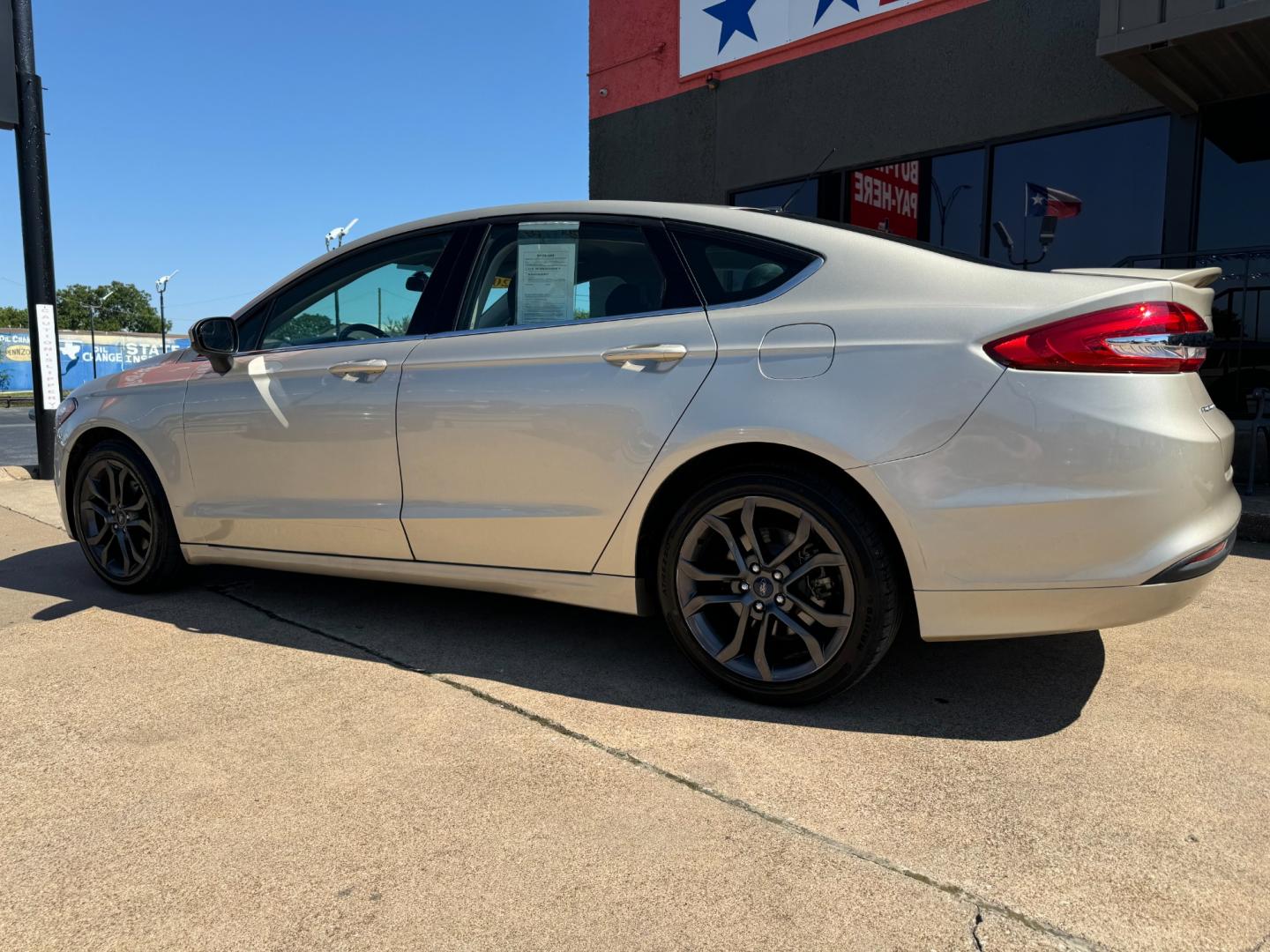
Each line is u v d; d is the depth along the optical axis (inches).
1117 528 85.0
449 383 116.2
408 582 124.3
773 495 96.5
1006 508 87.2
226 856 73.0
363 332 130.0
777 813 78.9
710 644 103.9
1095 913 64.9
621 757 89.7
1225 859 71.6
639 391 103.4
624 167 418.0
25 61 316.5
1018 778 85.0
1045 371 86.4
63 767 88.4
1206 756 89.4
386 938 63.1
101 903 67.2
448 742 93.2
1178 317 87.0
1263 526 186.2
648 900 66.9
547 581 112.2
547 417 108.9
